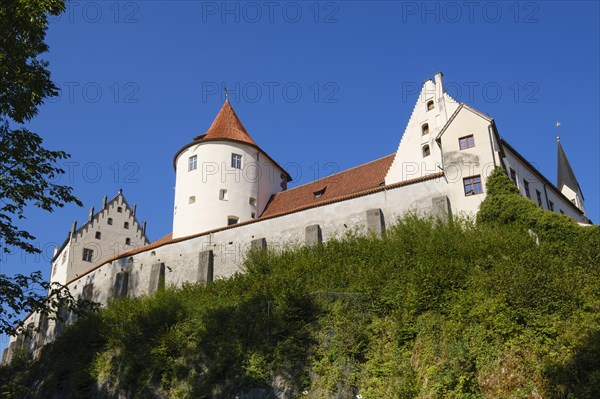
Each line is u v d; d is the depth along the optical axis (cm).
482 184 3531
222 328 2798
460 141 3712
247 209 5181
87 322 3522
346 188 4653
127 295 4569
